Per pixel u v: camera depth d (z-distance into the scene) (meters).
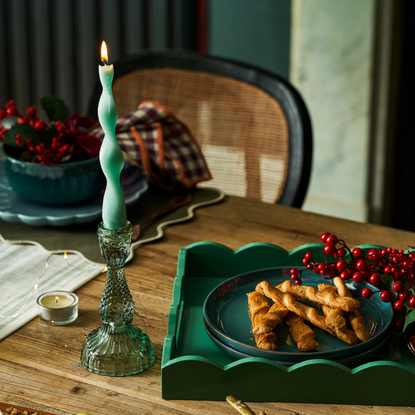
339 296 0.62
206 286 0.77
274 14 2.46
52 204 0.98
